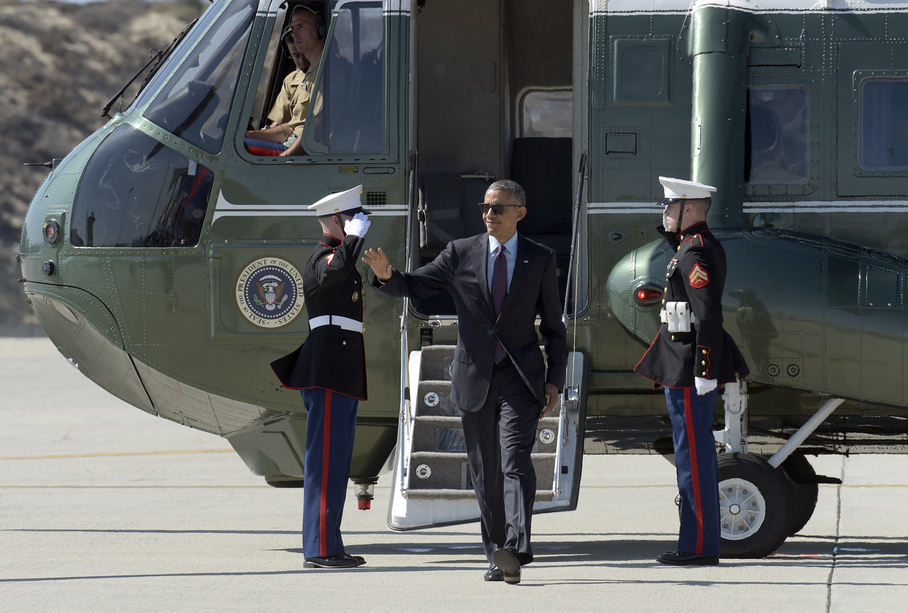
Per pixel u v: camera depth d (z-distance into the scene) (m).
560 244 27.25
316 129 22.58
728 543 20.62
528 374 17.22
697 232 19.22
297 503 30.05
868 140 22.12
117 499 30.73
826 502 30.45
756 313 20.98
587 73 22.81
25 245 23.44
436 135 27.59
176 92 23.12
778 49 22.27
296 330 22.33
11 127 154.88
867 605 16.20
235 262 22.36
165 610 15.96
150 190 22.66
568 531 26.11
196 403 23.20
